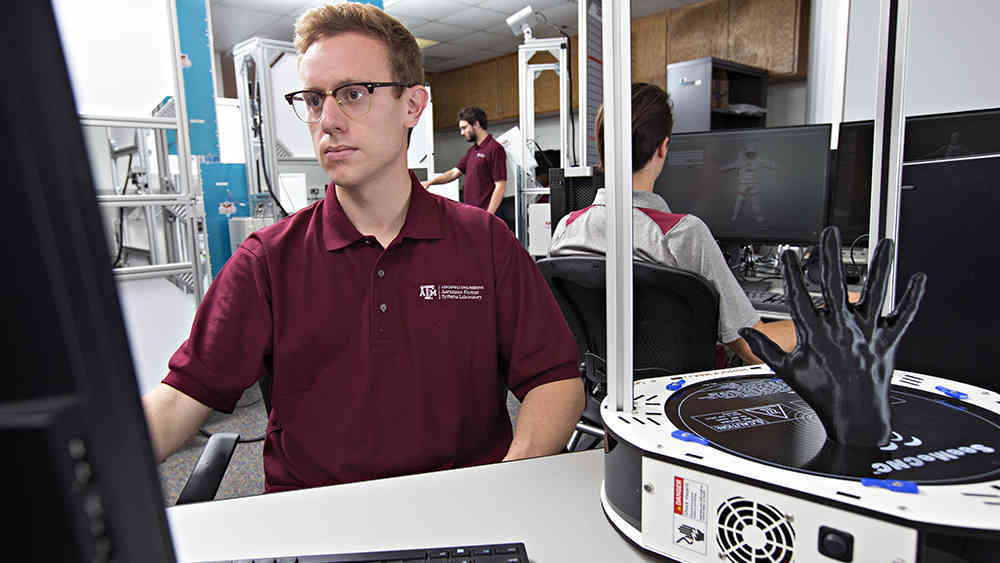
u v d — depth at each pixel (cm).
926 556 36
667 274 111
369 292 88
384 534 55
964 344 62
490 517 58
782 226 187
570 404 90
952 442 45
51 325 14
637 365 125
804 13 443
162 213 246
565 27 617
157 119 231
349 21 83
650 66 545
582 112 212
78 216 14
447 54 715
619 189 51
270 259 89
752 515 42
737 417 52
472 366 92
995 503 37
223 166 289
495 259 95
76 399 15
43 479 15
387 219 90
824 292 47
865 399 45
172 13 231
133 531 16
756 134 186
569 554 52
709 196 197
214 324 88
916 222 64
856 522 38
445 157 853
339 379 88
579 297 127
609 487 54
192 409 85
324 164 85
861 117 322
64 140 14
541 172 495
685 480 46
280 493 63
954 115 155
